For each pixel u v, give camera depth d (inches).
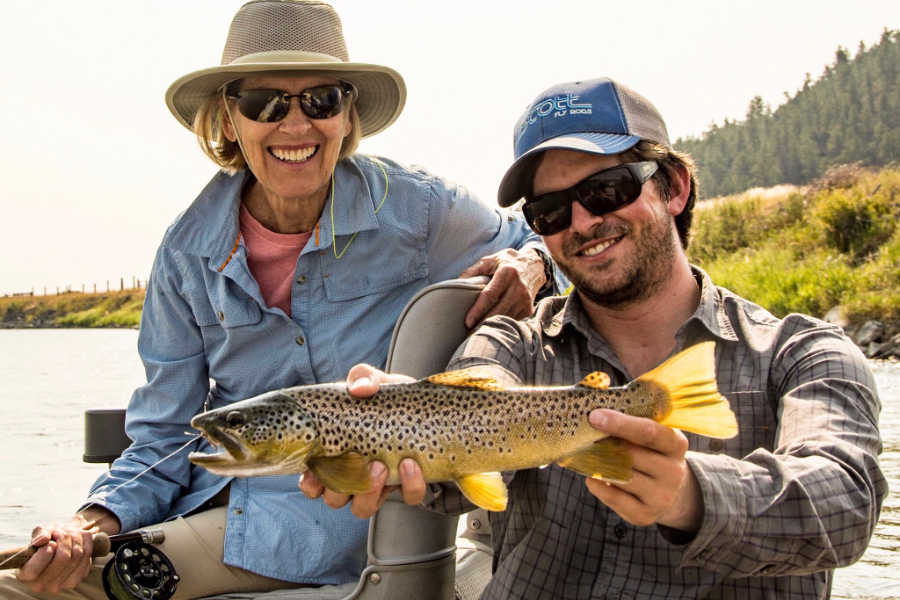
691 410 37.0
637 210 43.4
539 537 42.9
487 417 38.7
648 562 41.4
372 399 39.6
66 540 49.7
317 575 53.4
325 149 55.4
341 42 58.1
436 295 50.8
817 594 40.3
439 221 58.6
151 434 58.0
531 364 45.7
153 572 50.8
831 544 36.7
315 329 56.9
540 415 38.3
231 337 56.9
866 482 37.8
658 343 45.1
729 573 37.3
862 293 243.1
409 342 50.6
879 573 62.0
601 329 45.9
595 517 42.6
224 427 39.5
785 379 41.9
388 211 57.7
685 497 36.1
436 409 39.2
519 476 43.6
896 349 205.6
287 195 55.4
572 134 44.1
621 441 35.5
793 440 39.3
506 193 45.9
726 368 42.9
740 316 43.9
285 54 54.7
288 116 54.1
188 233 57.5
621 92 44.6
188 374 58.6
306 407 39.7
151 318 59.2
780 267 294.8
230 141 58.4
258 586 54.3
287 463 39.6
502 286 51.1
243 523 54.1
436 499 44.4
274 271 57.9
